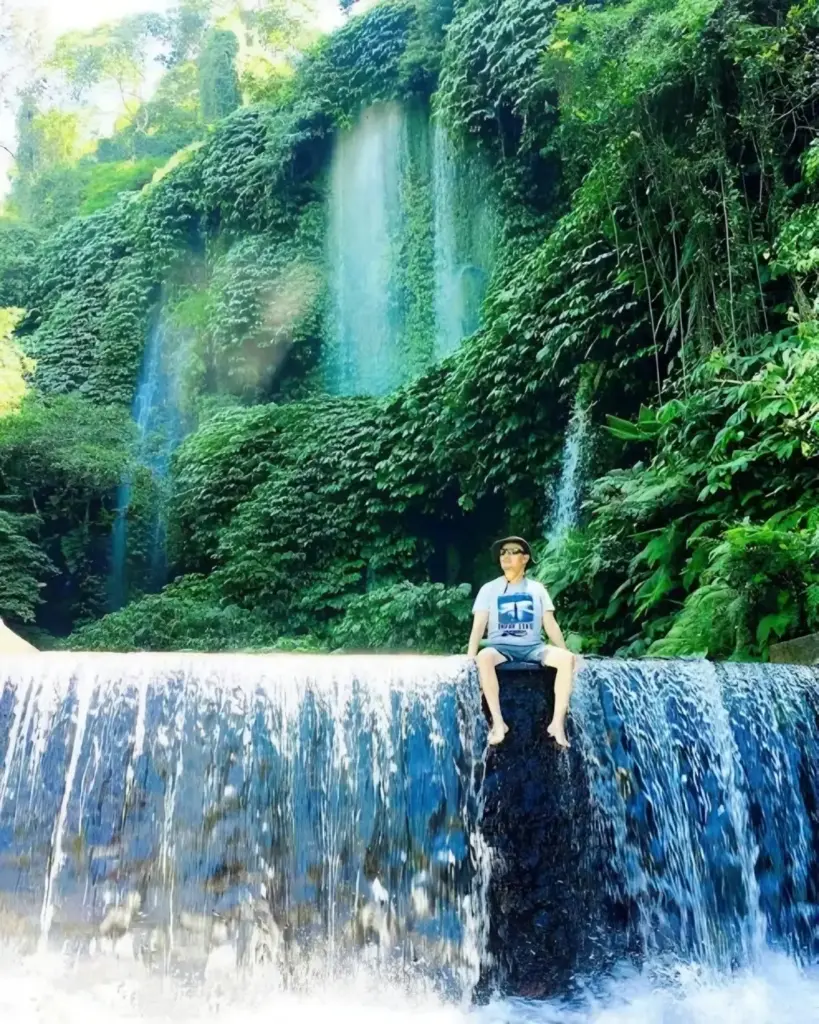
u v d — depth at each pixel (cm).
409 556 1653
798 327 883
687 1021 484
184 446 2220
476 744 539
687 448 966
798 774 614
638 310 1237
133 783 564
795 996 527
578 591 1062
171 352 2630
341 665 576
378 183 2373
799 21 1015
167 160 3894
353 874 543
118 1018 497
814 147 963
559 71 1348
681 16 1069
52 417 2144
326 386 2361
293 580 1692
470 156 2038
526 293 1402
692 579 882
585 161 1406
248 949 538
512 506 1454
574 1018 486
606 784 561
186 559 2033
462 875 526
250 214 2553
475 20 1928
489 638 543
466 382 1457
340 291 2405
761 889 584
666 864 561
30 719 575
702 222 1075
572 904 514
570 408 1361
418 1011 503
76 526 2111
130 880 550
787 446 840
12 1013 493
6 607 1792
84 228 3070
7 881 552
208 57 3984
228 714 575
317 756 563
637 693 589
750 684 623
